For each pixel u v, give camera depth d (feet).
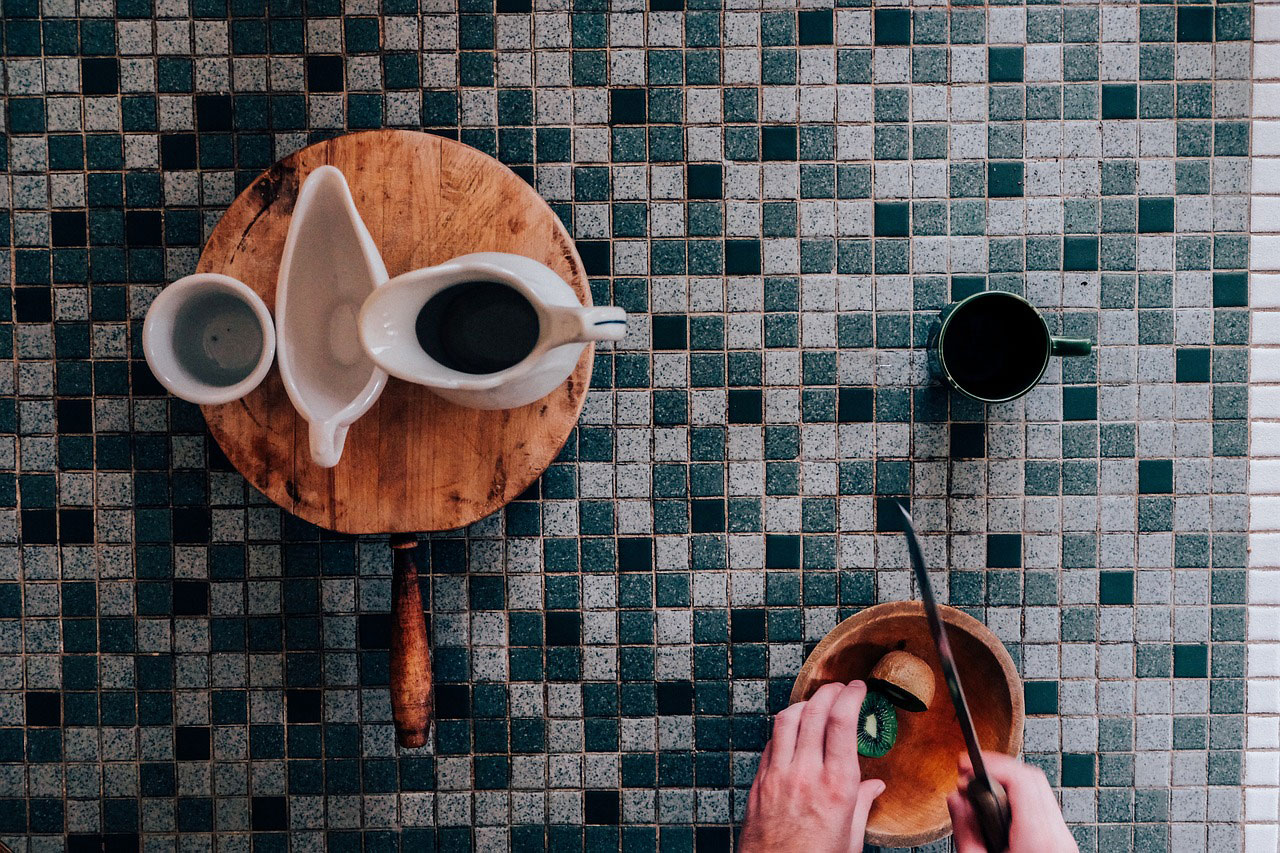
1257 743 2.84
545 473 2.82
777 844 2.32
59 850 2.85
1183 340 2.81
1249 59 2.77
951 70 2.77
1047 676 2.85
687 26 2.76
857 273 2.79
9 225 2.78
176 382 2.25
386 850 2.85
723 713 2.85
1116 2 2.77
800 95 2.77
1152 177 2.79
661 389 2.80
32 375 2.80
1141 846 2.85
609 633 2.84
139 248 2.79
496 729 2.85
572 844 2.85
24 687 2.84
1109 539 2.83
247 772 2.85
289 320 2.30
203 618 2.84
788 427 2.81
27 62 2.77
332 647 2.85
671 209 2.78
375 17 2.76
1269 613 2.83
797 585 2.83
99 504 2.82
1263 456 2.81
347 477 2.41
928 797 2.65
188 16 2.75
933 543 2.82
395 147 2.40
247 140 2.77
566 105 2.76
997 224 2.79
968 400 2.81
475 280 2.12
